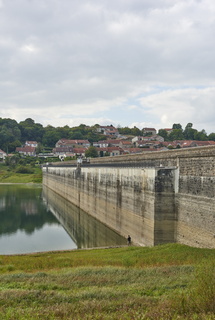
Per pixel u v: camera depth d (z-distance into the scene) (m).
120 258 31.00
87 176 78.56
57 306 15.58
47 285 20.16
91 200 74.12
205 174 32.47
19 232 59.25
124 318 13.47
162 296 16.77
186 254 29.23
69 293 18.14
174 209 38.09
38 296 17.64
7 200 102.50
